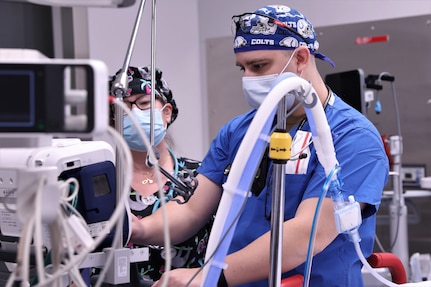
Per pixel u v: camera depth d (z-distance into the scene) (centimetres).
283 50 159
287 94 110
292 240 143
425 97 403
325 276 160
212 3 448
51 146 121
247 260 141
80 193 118
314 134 119
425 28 400
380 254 169
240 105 450
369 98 338
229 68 450
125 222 124
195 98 442
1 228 126
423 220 400
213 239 107
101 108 78
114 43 352
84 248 88
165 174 175
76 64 77
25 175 85
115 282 120
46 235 110
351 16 416
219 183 188
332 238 145
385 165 157
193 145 442
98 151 121
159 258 208
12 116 76
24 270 80
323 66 425
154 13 130
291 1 430
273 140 109
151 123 127
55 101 76
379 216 396
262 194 168
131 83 202
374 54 413
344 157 153
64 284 110
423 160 405
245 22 160
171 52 415
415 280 331
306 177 161
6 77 76
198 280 132
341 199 121
